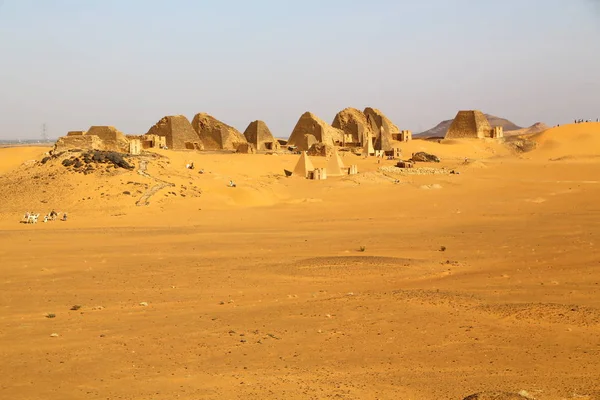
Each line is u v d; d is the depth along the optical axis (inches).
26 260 1806.1
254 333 985.5
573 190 4212.6
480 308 1093.1
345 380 766.5
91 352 900.6
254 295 1298.0
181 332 1001.5
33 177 3390.7
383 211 3316.9
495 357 844.6
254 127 6427.2
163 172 3599.9
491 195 4035.4
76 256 1879.9
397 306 1130.7
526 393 649.0
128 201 3139.8
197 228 2637.8
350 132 7775.6
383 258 1685.5
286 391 725.9
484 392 627.5
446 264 1654.8
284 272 1546.5
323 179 4562.0
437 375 780.6
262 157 5206.7
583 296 1188.5
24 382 776.3
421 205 3570.4
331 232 2458.2
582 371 776.3
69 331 1018.7
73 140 3794.3
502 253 1833.2
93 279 1508.4
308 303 1190.3
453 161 6254.9
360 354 874.1
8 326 1057.5
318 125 6855.3
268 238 2278.5
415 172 5152.6
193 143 5693.9
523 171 5585.6
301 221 2898.6
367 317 1062.4
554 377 756.6
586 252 1733.5
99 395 725.9
